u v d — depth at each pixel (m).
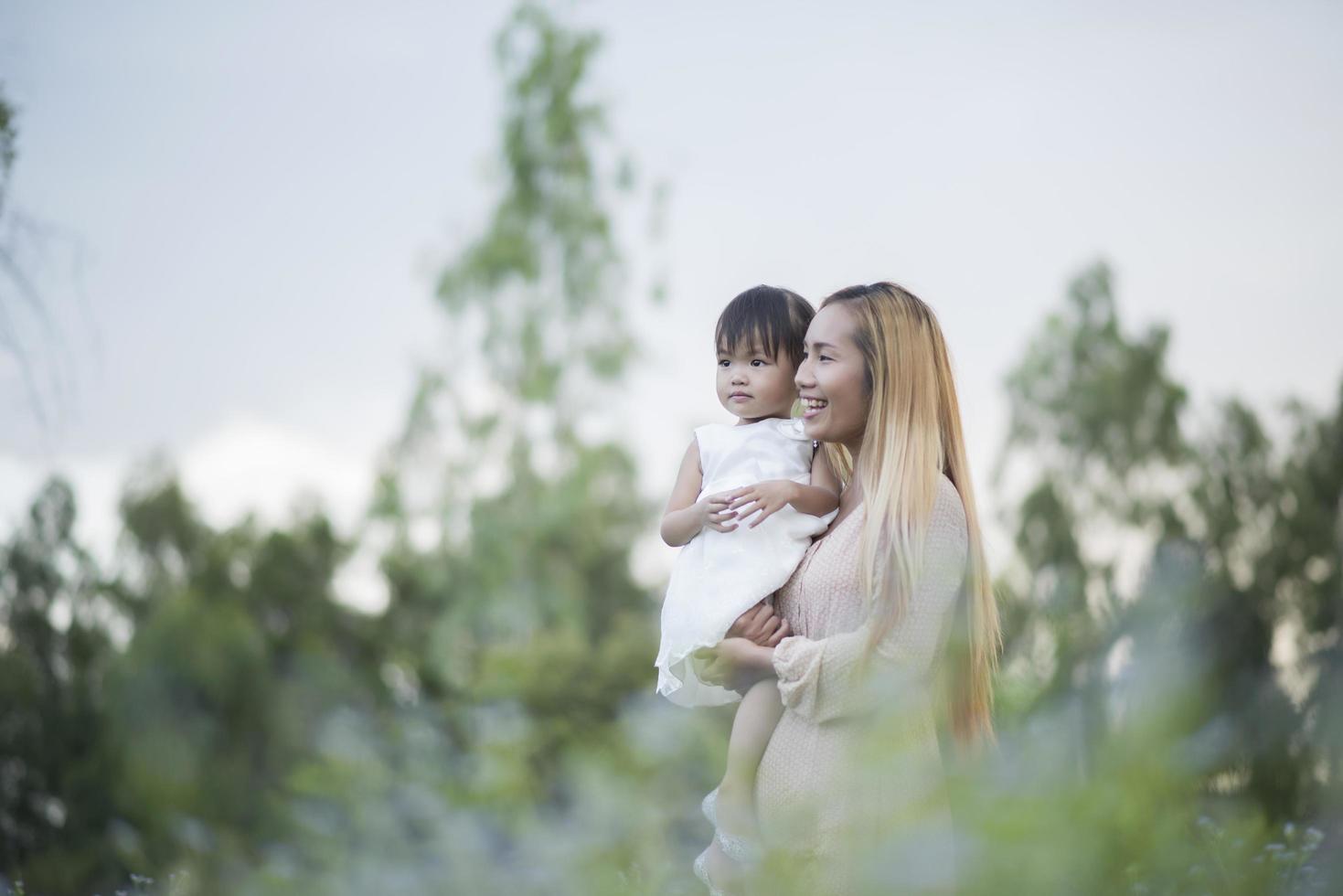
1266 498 10.59
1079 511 13.85
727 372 2.86
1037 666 0.71
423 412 17.62
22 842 10.03
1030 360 14.72
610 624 17.67
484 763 1.29
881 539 2.37
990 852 0.64
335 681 15.12
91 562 12.87
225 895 1.42
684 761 1.10
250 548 17.38
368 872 1.24
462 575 16.97
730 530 2.62
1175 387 14.31
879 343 2.51
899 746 0.79
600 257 17.83
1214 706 0.66
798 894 0.78
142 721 12.53
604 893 1.01
